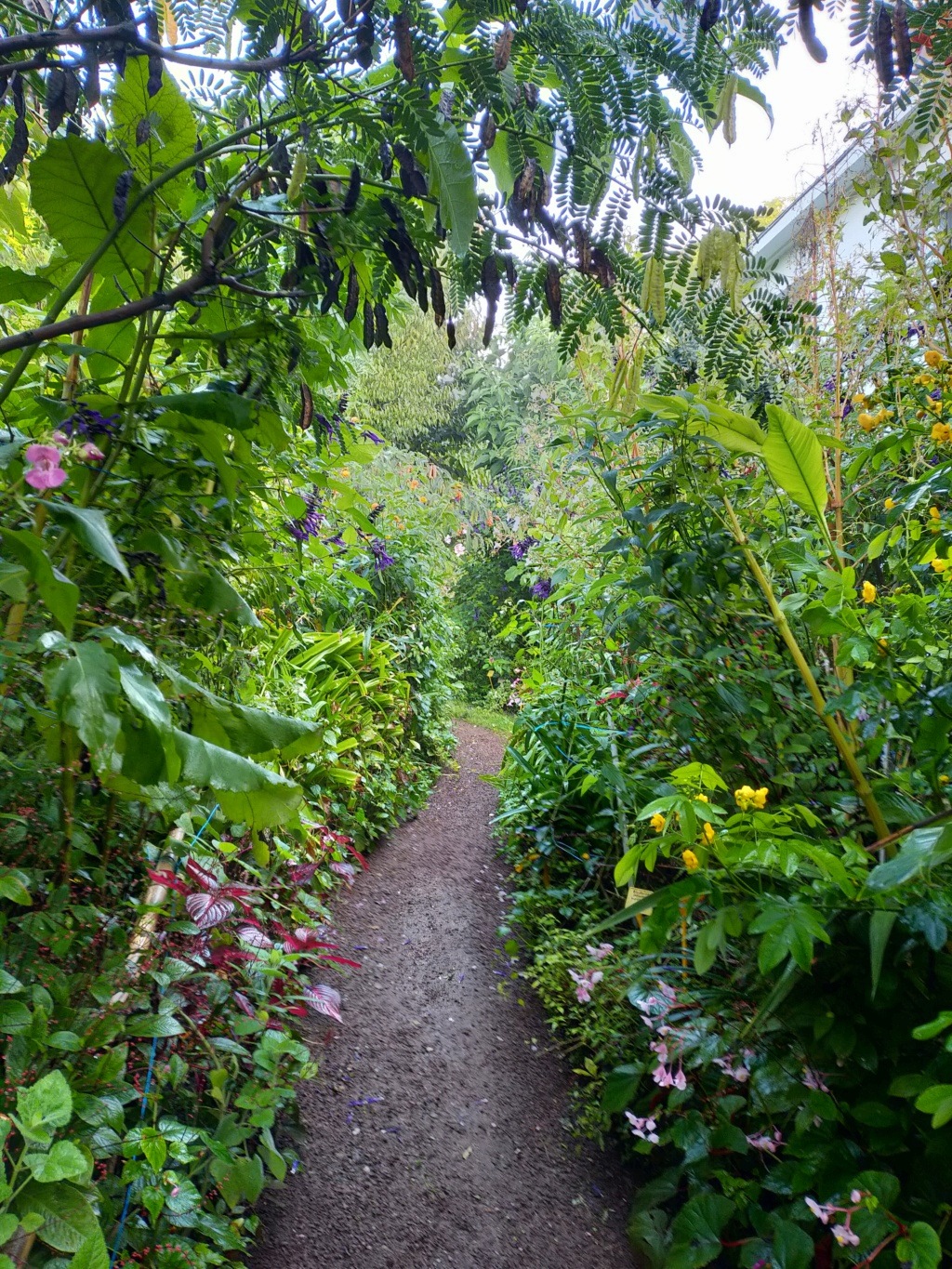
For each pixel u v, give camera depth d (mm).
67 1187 1179
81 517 1279
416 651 5410
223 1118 1674
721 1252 1652
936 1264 1258
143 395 1968
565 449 3891
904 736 1641
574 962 2484
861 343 2480
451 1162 2055
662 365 1981
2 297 1587
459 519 7793
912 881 1396
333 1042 2455
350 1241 1786
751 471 2613
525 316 1394
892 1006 1571
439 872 3783
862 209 3367
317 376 1804
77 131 1357
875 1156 1544
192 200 1599
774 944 1394
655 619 2371
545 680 4016
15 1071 1249
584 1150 2145
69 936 1496
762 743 2082
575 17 1064
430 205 1292
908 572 1907
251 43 1072
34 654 1501
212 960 1968
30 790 1579
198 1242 1560
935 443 1824
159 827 2139
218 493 1980
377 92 1099
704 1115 1843
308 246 1347
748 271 1291
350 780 3490
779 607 1884
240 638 2389
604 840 3074
